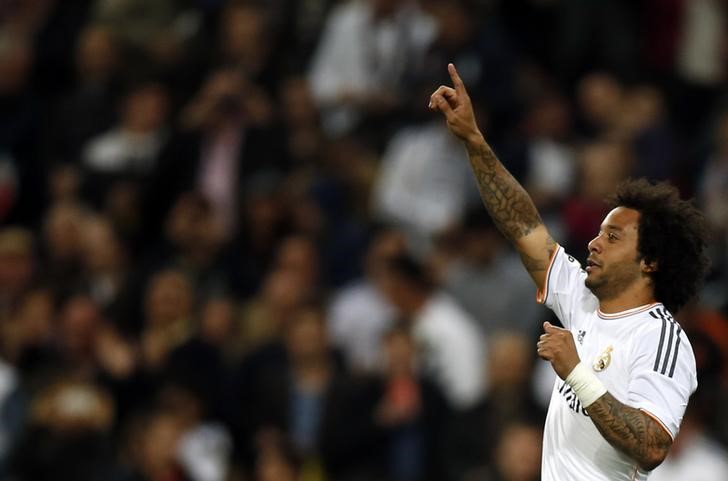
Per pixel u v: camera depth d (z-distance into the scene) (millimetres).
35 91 65312
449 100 27109
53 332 51188
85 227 55000
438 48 58719
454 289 49219
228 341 49250
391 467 44875
